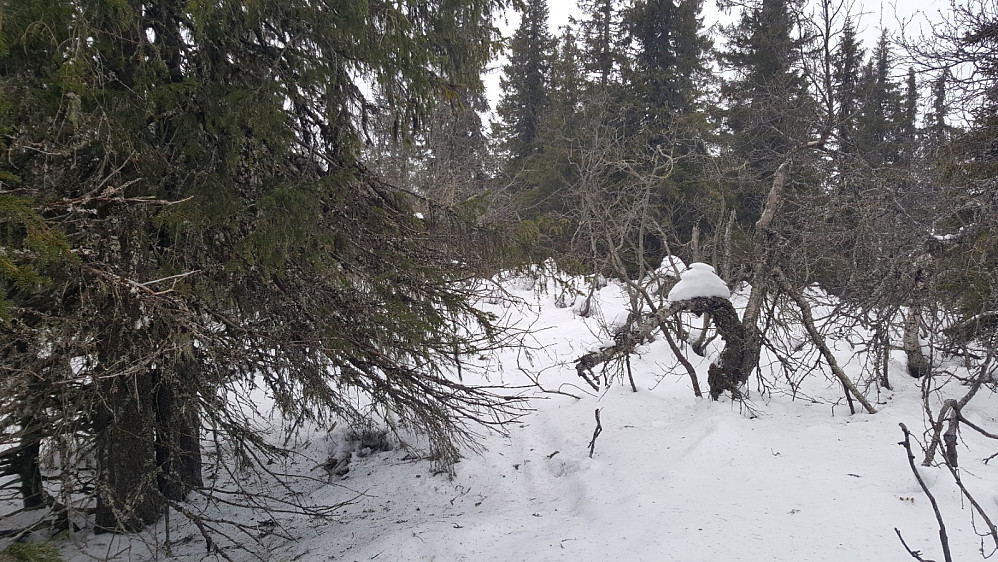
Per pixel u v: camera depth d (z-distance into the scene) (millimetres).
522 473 6492
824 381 8453
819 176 8531
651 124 19125
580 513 4961
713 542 3822
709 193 15367
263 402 9836
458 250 5738
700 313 7320
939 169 7980
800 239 7262
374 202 5691
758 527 3979
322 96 5273
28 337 3303
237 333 4773
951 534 3678
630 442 6477
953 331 6578
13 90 3443
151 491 5109
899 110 13461
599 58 22203
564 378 10242
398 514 5777
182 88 4148
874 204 6773
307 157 5352
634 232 14953
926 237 6410
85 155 4023
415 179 13695
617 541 4043
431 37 5680
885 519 3934
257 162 4871
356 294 5156
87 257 3627
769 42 13297
